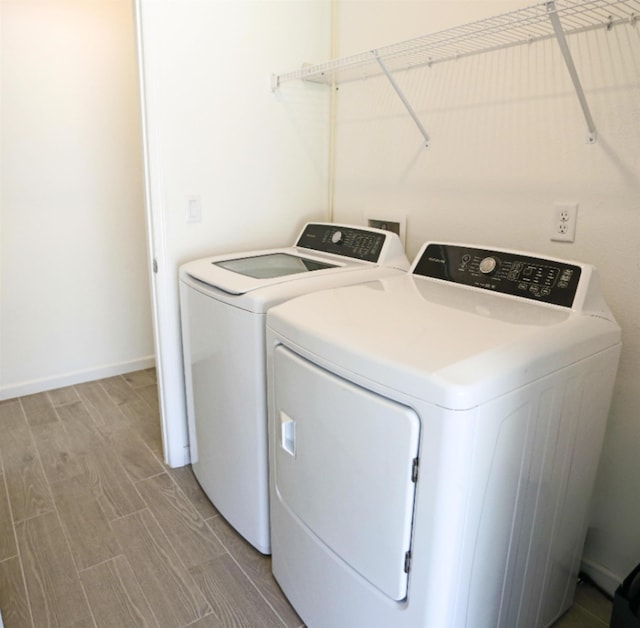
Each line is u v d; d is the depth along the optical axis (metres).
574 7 1.18
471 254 1.55
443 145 1.83
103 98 2.75
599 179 1.42
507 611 1.22
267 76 2.06
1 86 2.46
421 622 1.02
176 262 1.99
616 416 1.48
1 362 2.76
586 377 1.17
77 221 2.82
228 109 1.99
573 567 1.45
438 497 0.93
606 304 1.32
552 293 1.30
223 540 1.77
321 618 1.32
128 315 3.13
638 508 1.48
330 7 2.18
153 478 2.11
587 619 1.49
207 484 1.95
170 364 2.07
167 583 1.58
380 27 1.97
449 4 1.70
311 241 2.12
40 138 2.61
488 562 1.08
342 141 2.26
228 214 2.09
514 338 1.05
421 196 1.95
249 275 1.65
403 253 1.87
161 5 1.75
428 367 0.92
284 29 2.07
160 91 1.81
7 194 2.59
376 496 1.04
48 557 1.68
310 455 1.23
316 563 1.29
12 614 1.46
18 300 2.74
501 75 1.60
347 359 1.05
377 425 1.00
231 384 1.60
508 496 1.06
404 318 1.20
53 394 2.88
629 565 1.53
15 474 2.12
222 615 1.47
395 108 1.99
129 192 2.96
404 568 1.02
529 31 1.49
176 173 1.91
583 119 1.42
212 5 1.86
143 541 1.76
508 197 1.65
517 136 1.59
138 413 2.67
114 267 3.01
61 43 2.57
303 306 1.31
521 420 1.01
